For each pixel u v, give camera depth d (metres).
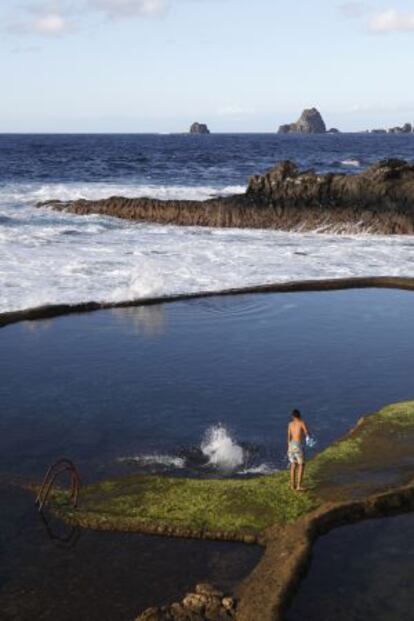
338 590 11.07
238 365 21.64
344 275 34.00
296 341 24.09
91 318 26.70
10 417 17.75
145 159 126.62
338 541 12.32
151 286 30.06
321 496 13.44
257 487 13.83
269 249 40.75
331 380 20.44
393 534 12.55
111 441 16.39
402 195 50.03
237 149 178.62
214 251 39.59
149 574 11.34
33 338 24.23
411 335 24.83
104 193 65.81
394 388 19.89
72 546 12.09
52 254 37.25
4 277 31.67
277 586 10.84
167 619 10.06
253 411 18.19
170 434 16.77
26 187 70.88
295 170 55.00
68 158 127.44
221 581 11.17
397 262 37.25
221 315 27.23
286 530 12.29
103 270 33.50
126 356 22.44
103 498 13.50
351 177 52.69
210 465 15.22
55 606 10.56
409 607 10.69
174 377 20.59
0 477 14.55
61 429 17.05
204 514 12.84
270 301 29.44
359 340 24.25
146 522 12.58
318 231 48.22
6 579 11.20
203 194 65.88
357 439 16.03
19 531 12.55
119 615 10.38
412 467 14.55
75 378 20.50
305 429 13.67
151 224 51.03
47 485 13.96
